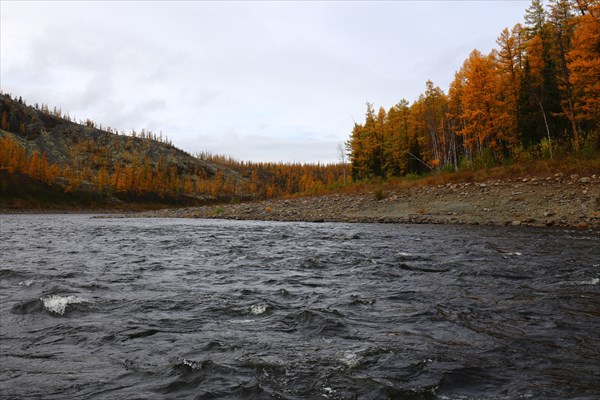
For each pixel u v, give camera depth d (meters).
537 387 4.17
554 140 33.50
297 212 36.88
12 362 4.98
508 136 41.25
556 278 9.38
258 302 7.84
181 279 10.09
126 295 8.39
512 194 26.91
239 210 43.66
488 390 4.13
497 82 40.78
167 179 164.38
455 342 5.54
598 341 5.49
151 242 18.69
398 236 19.02
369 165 62.34
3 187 99.69
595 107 30.88
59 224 36.19
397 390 4.14
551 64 39.50
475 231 20.25
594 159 27.33
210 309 7.37
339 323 6.44
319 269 11.39
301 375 4.54
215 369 4.72
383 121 60.75
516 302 7.50
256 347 5.46
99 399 3.99
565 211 22.64
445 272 10.44
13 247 16.75
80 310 7.27
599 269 10.26
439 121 54.66
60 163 194.50
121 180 138.00
